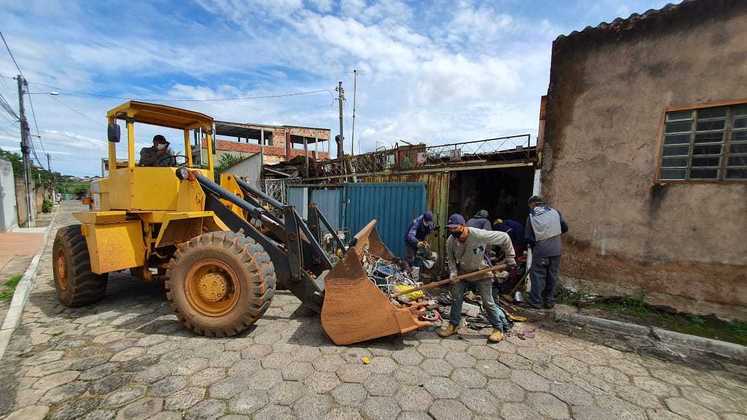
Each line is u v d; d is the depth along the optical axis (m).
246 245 3.32
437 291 5.12
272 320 3.83
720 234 3.81
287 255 3.76
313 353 3.09
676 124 4.03
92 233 3.75
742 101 3.62
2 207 11.23
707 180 3.85
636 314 4.13
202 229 4.14
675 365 3.08
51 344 3.18
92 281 4.04
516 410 2.37
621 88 4.31
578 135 4.64
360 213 7.21
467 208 6.91
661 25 4.02
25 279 5.11
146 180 4.03
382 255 5.00
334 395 2.47
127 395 2.42
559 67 4.75
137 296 4.61
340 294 3.25
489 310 3.50
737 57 3.64
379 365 2.92
